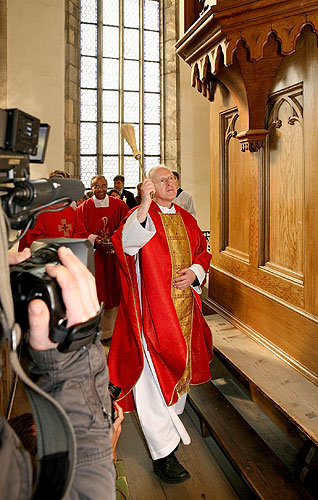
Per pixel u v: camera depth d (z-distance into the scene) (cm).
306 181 242
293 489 218
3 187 71
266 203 293
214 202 374
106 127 1017
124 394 261
